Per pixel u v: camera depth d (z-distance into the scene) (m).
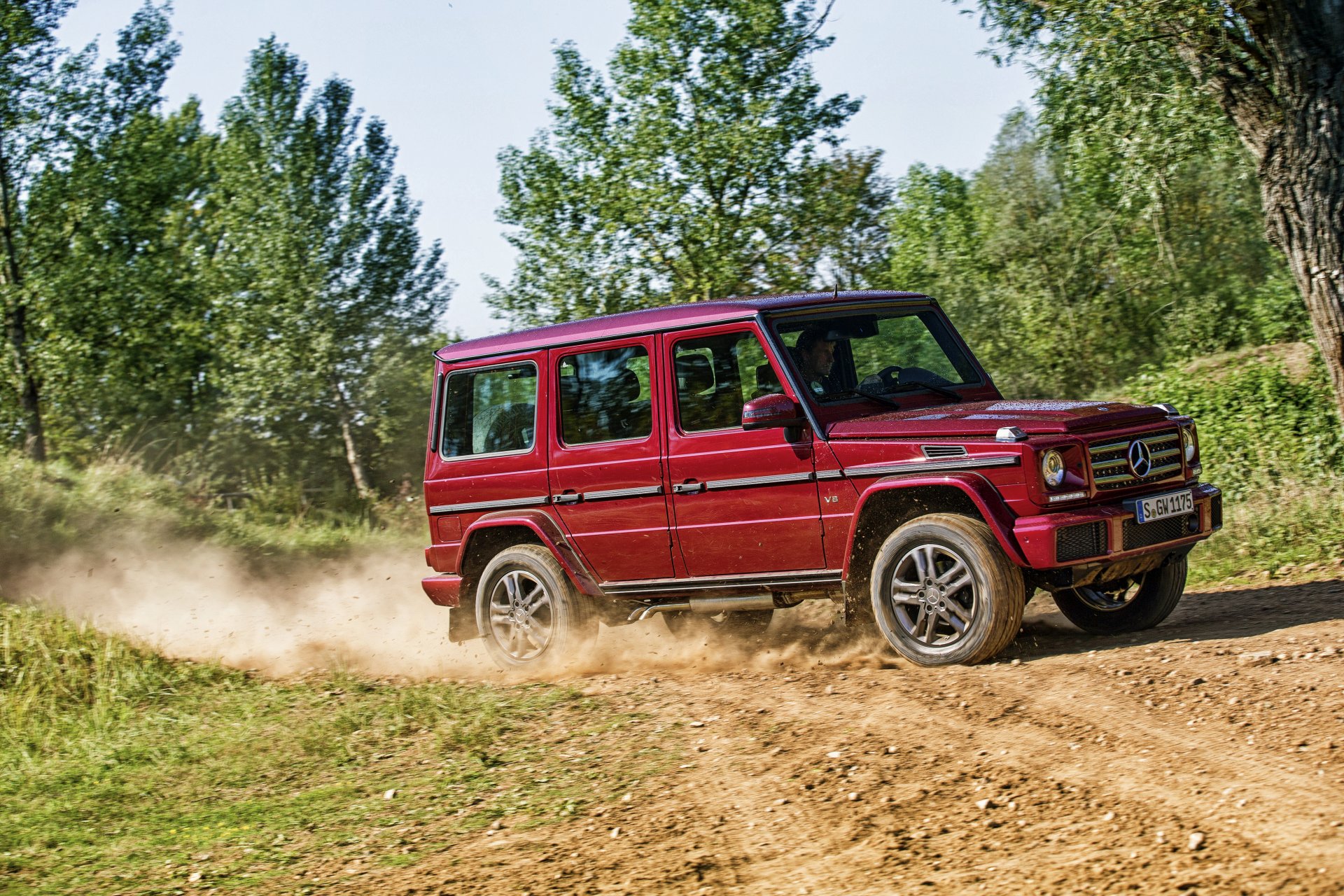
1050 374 33.62
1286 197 10.41
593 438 7.59
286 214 30.95
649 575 7.43
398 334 32.84
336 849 4.66
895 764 4.74
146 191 30.39
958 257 38.00
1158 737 4.62
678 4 21.38
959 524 6.18
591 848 4.28
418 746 6.14
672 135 22.00
